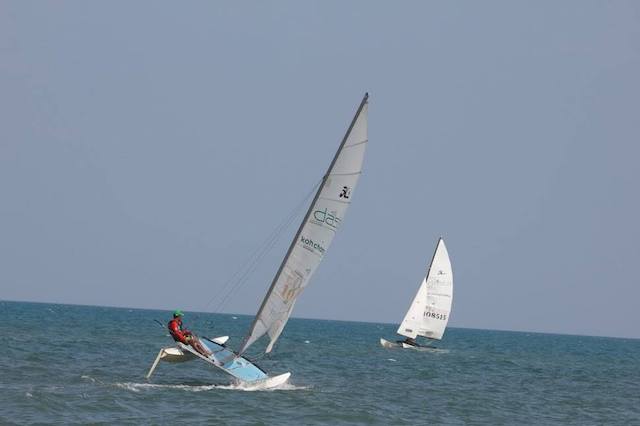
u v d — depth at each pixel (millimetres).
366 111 105375
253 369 118125
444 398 128500
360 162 106312
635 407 132875
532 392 149250
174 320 111125
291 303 109312
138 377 126562
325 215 107750
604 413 122500
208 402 101812
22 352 159250
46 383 112062
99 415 88812
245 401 104438
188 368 145750
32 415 86562
